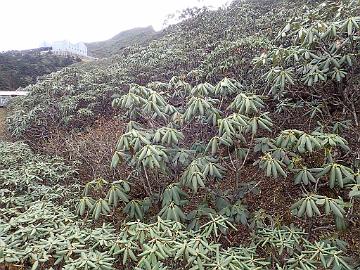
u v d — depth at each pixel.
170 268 1.68
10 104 7.00
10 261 1.66
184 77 4.16
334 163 1.95
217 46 5.05
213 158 2.33
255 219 2.19
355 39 2.47
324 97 2.88
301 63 2.76
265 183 2.87
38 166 3.39
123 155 2.28
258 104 2.26
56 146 4.25
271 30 4.74
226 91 2.54
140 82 5.48
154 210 2.44
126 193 2.41
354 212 2.25
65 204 2.72
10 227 1.99
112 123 4.25
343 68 2.69
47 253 1.74
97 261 1.61
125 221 2.24
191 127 2.84
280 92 2.75
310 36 2.57
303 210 1.85
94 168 3.40
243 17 6.57
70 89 5.40
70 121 5.02
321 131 2.52
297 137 2.14
